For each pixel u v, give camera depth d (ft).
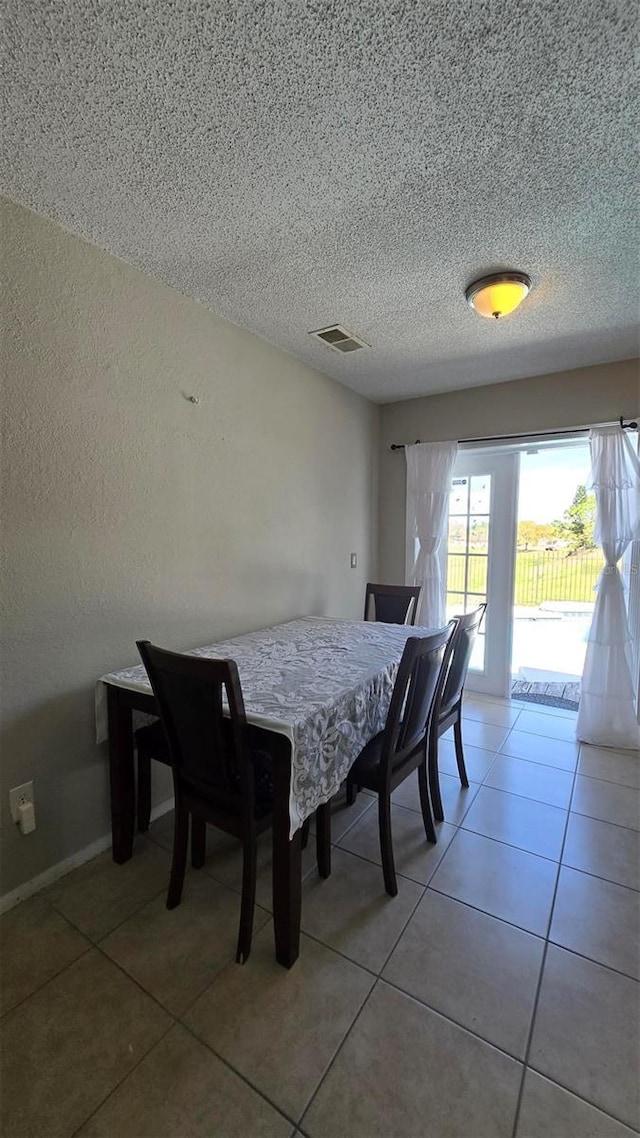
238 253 5.97
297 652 6.87
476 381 10.75
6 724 5.12
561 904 5.26
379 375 10.34
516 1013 4.05
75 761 5.77
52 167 4.52
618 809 7.08
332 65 3.57
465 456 11.95
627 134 4.16
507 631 11.64
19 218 4.98
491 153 4.40
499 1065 3.65
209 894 5.39
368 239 5.72
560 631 19.65
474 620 7.06
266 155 4.42
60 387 5.42
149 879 5.61
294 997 4.17
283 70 3.61
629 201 5.04
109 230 5.48
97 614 5.94
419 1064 3.66
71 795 5.74
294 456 9.41
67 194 4.89
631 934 4.86
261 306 7.30
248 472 8.25
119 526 6.15
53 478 5.41
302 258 6.09
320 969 4.45
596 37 3.35
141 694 5.41
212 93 3.79
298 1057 3.70
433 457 11.54
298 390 9.44
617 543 9.17
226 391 7.71
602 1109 3.37
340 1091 3.49
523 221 5.39
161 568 6.75
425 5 3.17
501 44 3.42
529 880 5.62
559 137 4.21
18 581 5.15
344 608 11.42
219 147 4.32
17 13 3.21
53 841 5.58
